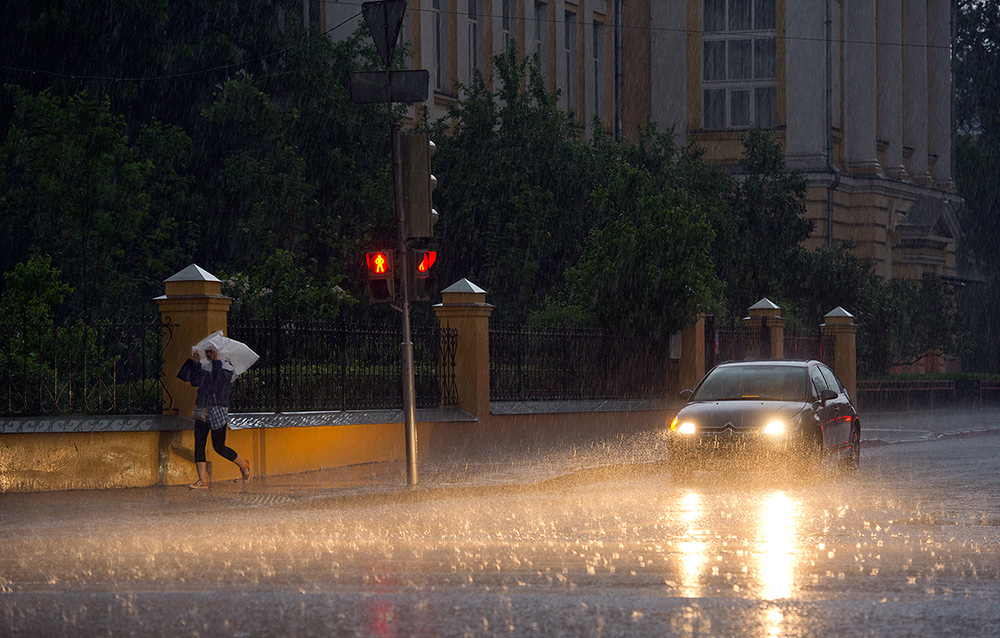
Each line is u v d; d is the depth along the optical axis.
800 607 11.55
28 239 43.69
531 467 26.77
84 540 16.41
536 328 33.00
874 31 72.19
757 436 24.73
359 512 20.03
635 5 70.81
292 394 25.73
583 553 15.09
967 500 21.62
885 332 57.53
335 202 44.78
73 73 46.38
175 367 23.55
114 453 22.66
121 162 40.62
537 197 45.62
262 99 42.88
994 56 102.06
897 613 11.28
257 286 33.12
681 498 22.12
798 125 68.12
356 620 11.05
